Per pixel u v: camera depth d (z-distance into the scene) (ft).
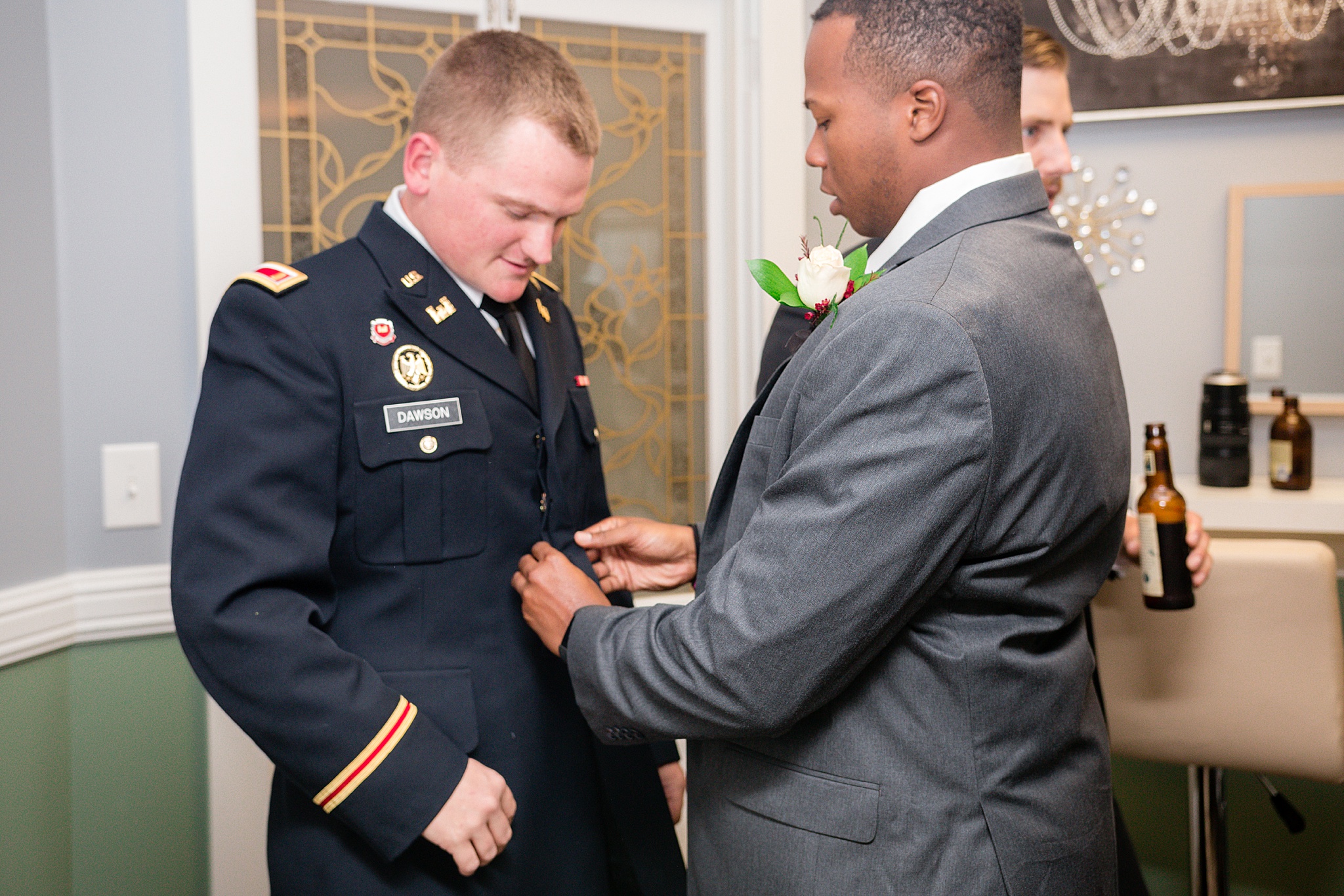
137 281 5.95
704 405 7.48
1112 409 3.41
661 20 7.10
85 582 5.81
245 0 6.03
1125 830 5.24
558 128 3.82
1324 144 7.18
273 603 3.55
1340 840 7.25
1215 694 5.45
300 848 3.92
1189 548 5.09
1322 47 7.02
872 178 3.52
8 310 5.37
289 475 3.65
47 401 5.66
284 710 3.49
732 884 3.53
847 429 3.00
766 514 3.14
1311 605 5.33
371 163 6.47
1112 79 7.19
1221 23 7.07
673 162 7.27
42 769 5.61
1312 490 6.84
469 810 3.63
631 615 3.59
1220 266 7.34
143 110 5.91
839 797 3.24
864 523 2.92
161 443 6.03
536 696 4.19
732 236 7.30
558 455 4.49
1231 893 7.44
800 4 7.13
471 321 4.17
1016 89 3.45
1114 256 7.41
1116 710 5.59
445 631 4.00
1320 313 7.19
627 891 4.72
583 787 4.36
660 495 7.42
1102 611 5.58
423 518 3.94
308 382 3.74
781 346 4.86
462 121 3.83
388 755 3.58
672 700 3.28
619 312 7.22
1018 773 3.23
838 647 3.00
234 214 6.07
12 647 5.28
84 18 5.75
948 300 2.98
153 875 6.09
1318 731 5.34
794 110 7.15
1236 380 6.87
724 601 3.13
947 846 3.16
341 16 6.33
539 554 4.01
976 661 3.17
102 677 5.92
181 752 6.13
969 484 2.92
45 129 5.64
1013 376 2.98
